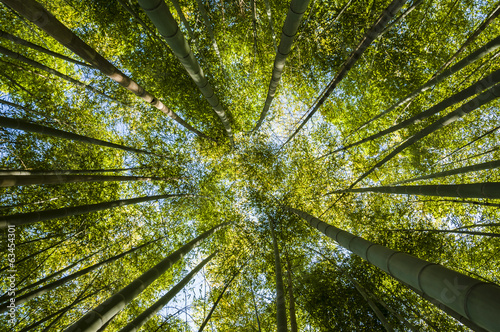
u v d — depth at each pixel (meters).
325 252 7.28
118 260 6.89
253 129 8.25
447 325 5.79
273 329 6.53
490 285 1.54
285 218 7.67
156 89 7.54
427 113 4.27
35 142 6.18
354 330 5.76
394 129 5.23
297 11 2.94
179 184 7.91
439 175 5.24
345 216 7.71
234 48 7.80
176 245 8.12
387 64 7.14
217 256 7.69
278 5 6.98
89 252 6.65
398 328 5.74
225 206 8.27
